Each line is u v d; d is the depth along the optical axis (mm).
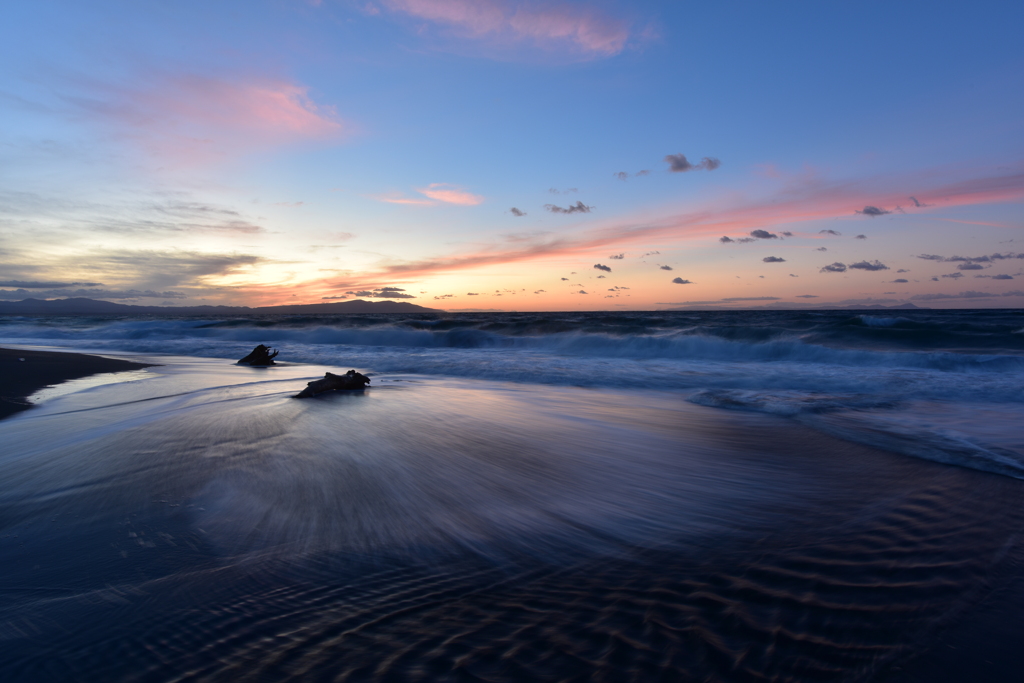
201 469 3703
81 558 2355
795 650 1737
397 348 17094
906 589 2170
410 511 3016
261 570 2268
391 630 1815
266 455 4094
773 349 14070
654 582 2215
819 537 2740
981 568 2367
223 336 22828
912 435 5266
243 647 1703
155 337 22844
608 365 11734
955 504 3275
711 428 5602
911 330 16781
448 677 1552
